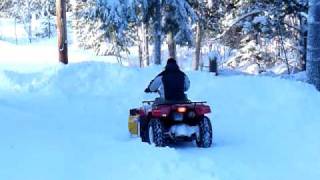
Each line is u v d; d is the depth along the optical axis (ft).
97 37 172.55
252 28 88.58
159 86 35.24
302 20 87.97
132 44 163.02
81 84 56.54
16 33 277.85
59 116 43.80
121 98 51.08
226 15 102.17
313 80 46.42
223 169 27.71
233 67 119.85
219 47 131.34
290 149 32.30
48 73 61.62
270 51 112.78
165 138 34.42
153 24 90.84
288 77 68.69
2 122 38.63
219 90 46.88
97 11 86.94
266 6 87.97
